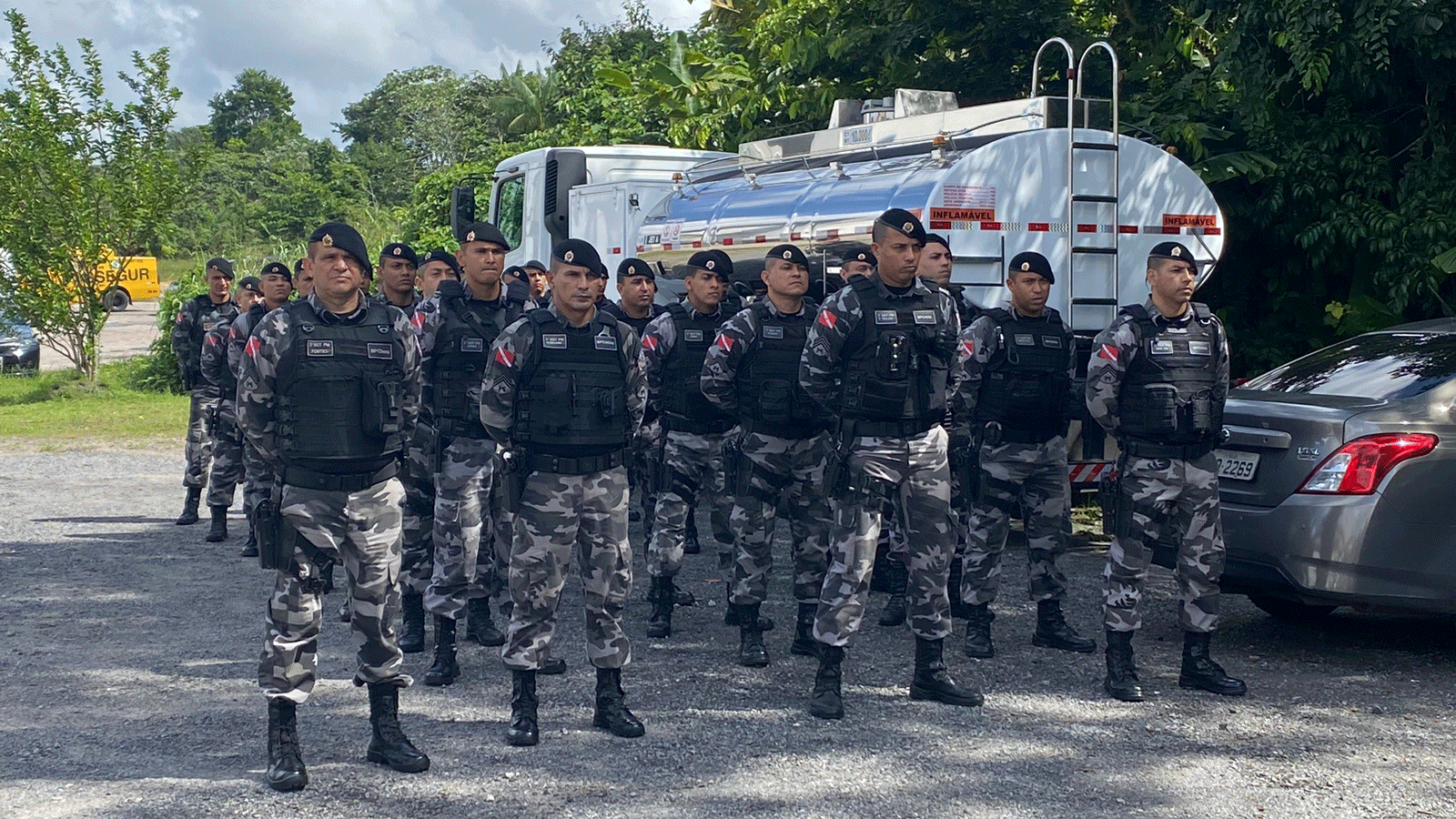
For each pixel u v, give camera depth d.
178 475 12.91
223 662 5.99
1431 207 11.12
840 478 5.19
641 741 4.87
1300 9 10.35
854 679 5.75
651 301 7.96
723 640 6.53
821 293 9.20
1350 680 5.69
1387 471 5.58
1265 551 5.79
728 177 10.83
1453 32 10.45
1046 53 14.34
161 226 21.05
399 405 4.45
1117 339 5.36
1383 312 11.32
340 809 4.17
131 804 4.20
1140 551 5.41
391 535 4.52
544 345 4.78
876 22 15.32
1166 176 8.82
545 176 12.80
